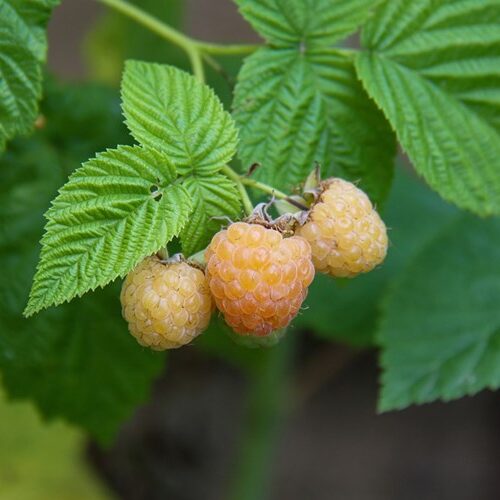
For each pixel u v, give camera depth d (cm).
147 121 32
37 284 31
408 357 42
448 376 41
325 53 36
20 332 40
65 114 41
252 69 35
